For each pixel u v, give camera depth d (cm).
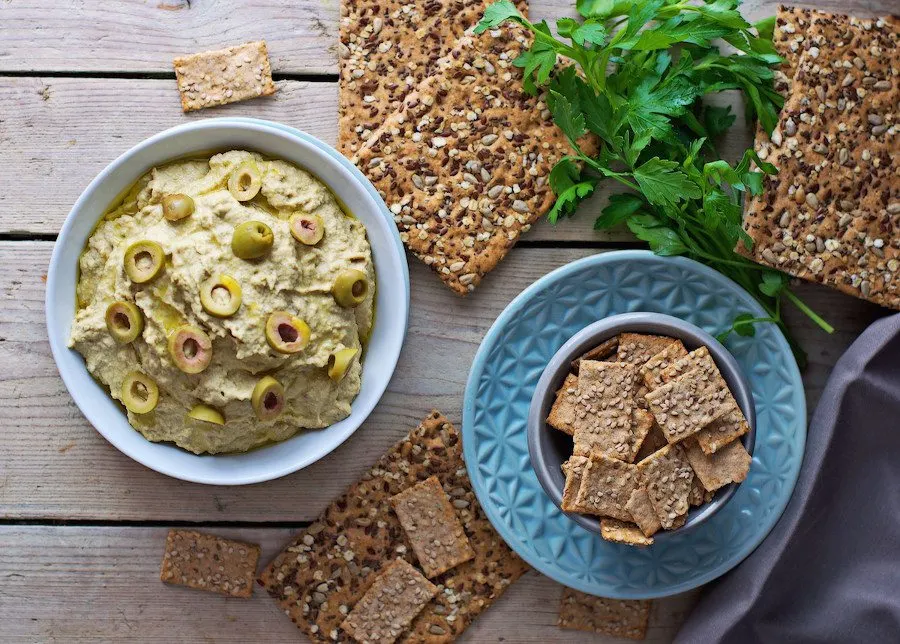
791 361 68
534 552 69
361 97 68
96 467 69
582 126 65
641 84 66
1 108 68
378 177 67
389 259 66
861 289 67
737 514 69
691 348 66
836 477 68
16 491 69
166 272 62
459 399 70
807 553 68
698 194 64
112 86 68
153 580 70
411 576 69
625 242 70
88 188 63
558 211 66
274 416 64
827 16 67
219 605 70
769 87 67
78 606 69
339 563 69
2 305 68
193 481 65
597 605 70
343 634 69
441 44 68
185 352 62
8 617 69
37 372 69
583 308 69
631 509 64
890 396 66
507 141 68
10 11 68
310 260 64
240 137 65
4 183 68
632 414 66
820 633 67
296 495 70
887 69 67
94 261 64
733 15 64
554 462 66
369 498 69
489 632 71
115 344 64
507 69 67
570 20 64
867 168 67
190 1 68
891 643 66
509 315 67
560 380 66
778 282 67
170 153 65
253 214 63
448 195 67
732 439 64
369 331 67
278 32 68
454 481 69
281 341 62
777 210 66
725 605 68
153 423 65
